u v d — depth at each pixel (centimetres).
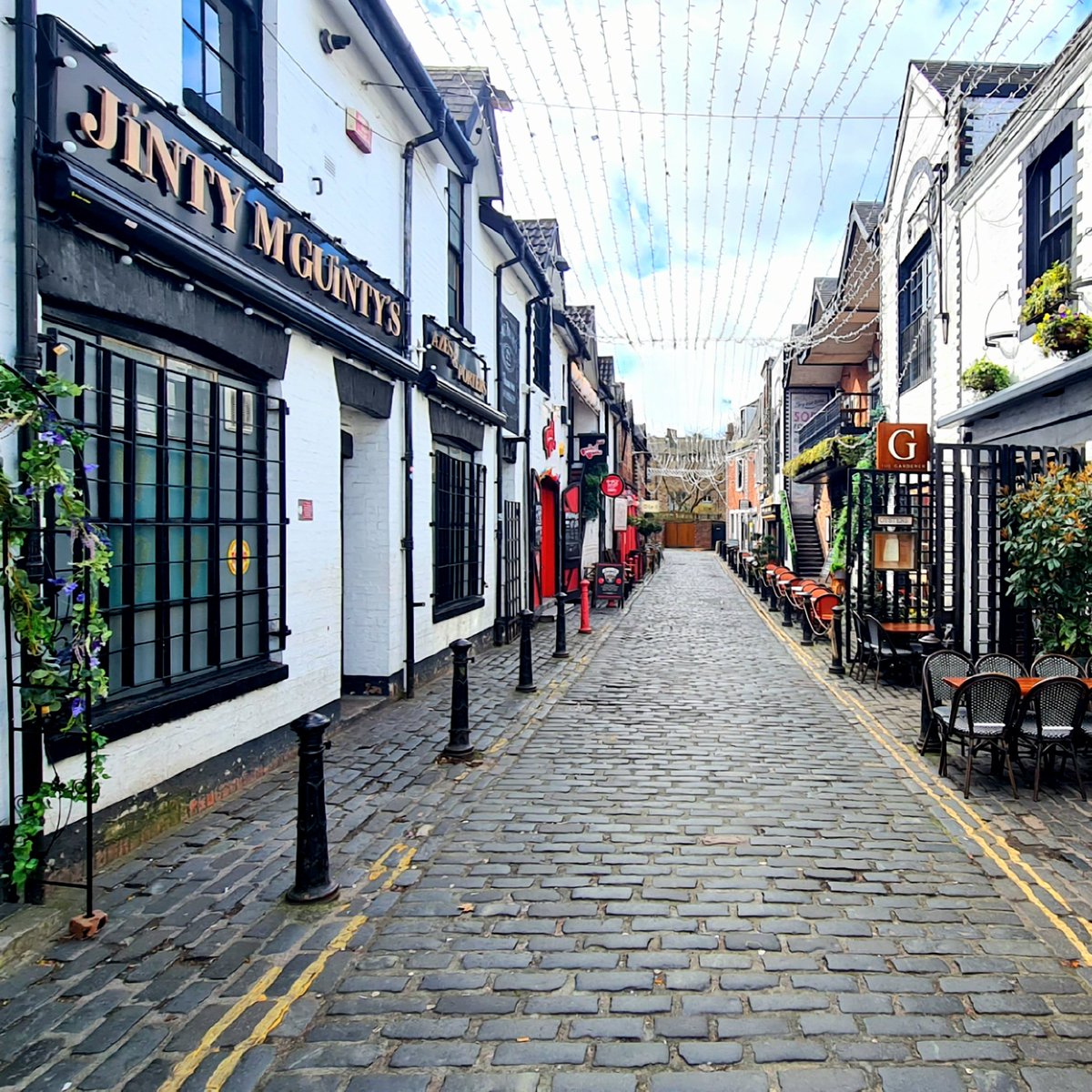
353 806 535
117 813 443
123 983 327
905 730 756
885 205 1504
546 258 1753
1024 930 374
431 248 976
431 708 822
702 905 399
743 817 523
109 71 408
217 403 544
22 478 346
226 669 558
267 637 607
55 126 375
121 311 432
